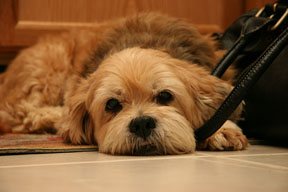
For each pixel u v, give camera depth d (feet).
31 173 2.93
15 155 4.15
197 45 6.24
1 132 7.54
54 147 4.73
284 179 2.68
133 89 4.87
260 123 5.17
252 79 4.42
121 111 4.89
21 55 8.99
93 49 6.75
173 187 2.43
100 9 10.46
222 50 6.72
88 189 2.38
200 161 3.65
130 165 3.38
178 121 4.64
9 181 2.62
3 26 10.32
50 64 8.38
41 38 9.30
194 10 10.53
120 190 2.35
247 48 5.65
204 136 4.73
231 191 2.32
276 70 4.93
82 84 5.61
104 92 4.94
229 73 5.96
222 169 3.11
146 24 6.63
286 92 4.73
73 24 10.42
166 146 4.44
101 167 3.25
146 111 4.65
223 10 10.58
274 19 5.37
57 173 2.93
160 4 10.47
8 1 10.25
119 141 4.46
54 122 7.50
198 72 5.44
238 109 5.21
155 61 5.05
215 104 5.33
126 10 10.51
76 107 5.49
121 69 4.97
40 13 10.34
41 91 8.29
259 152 4.45
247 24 5.49
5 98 8.61
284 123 4.81
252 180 2.64
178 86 4.96
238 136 4.72
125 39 6.31
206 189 2.37
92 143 5.57
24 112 7.91
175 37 6.24
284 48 4.95
